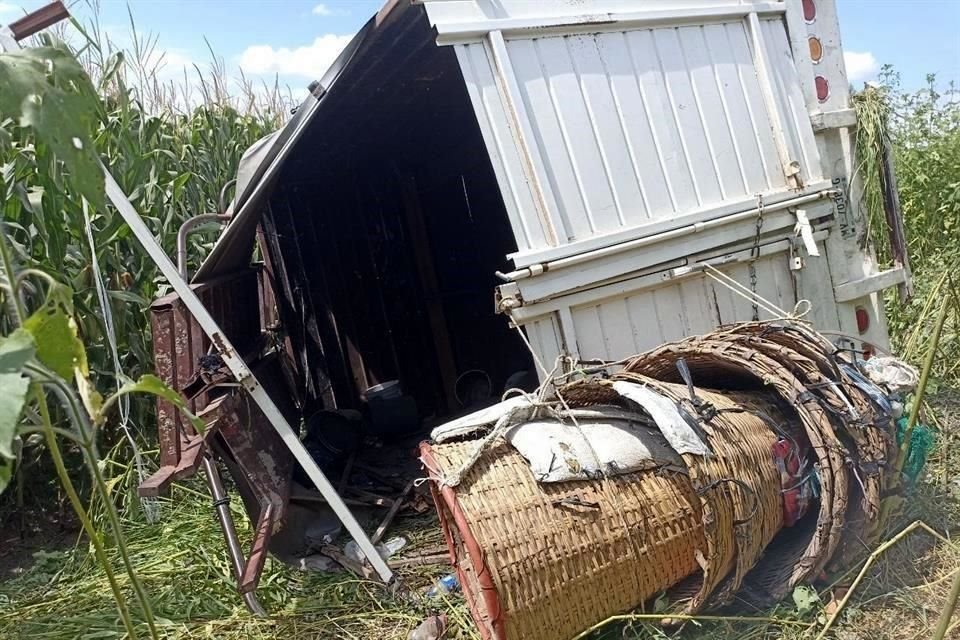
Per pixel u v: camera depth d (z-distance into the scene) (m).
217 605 3.33
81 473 4.75
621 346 3.22
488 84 3.02
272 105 8.27
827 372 2.77
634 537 2.48
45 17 2.74
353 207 6.29
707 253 3.36
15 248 3.65
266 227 5.93
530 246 3.03
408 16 3.26
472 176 5.94
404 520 4.04
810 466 2.83
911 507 3.15
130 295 4.62
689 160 3.35
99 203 1.31
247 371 3.06
